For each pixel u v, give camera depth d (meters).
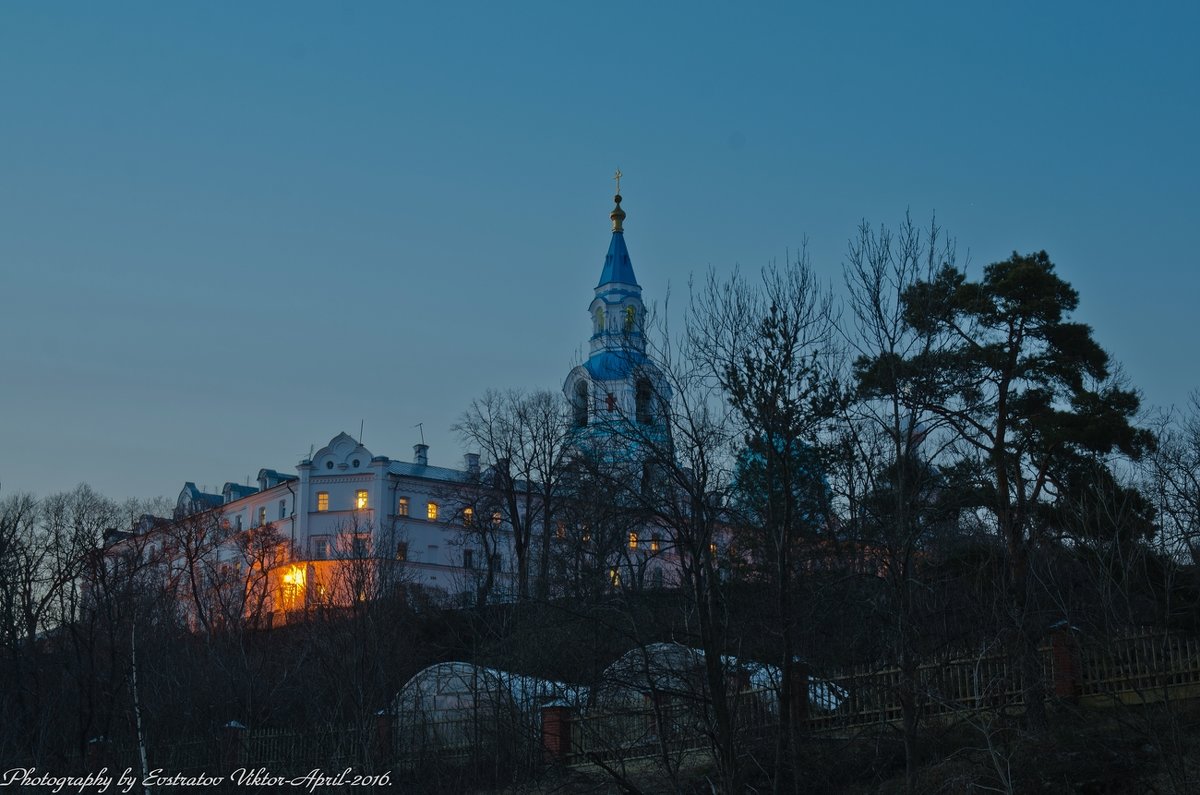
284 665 45.19
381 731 37.56
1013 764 26.92
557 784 31.97
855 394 31.58
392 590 52.44
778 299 31.22
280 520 98.62
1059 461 36.31
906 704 27.03
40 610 44.84
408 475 97.06
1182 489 33.84
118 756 38.50
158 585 67.81
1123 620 27.53
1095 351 36.81
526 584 45.19
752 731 29.86
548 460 64.31
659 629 30.53
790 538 31.08
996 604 29.20
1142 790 25.75
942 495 33.03
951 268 37.41
